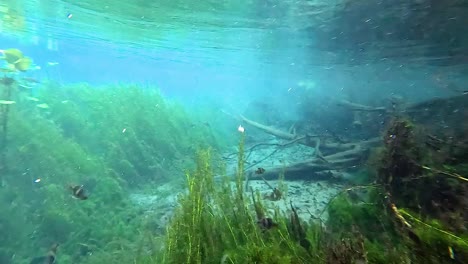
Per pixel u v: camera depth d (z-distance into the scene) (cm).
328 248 379
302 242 498
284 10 1620
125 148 1366
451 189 491
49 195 875
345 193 613
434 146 602
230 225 478
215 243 454
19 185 908
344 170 1127
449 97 1489
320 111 2366
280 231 447
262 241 396
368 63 2962
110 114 1508
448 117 1350
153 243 654
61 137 1177
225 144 1875
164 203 996
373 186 560
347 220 533
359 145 1220
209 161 625
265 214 538
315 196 918
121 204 974
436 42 1983
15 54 1052
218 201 527
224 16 1828
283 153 1606
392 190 536
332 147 1383
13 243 739
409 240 371
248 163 1392
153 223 842
